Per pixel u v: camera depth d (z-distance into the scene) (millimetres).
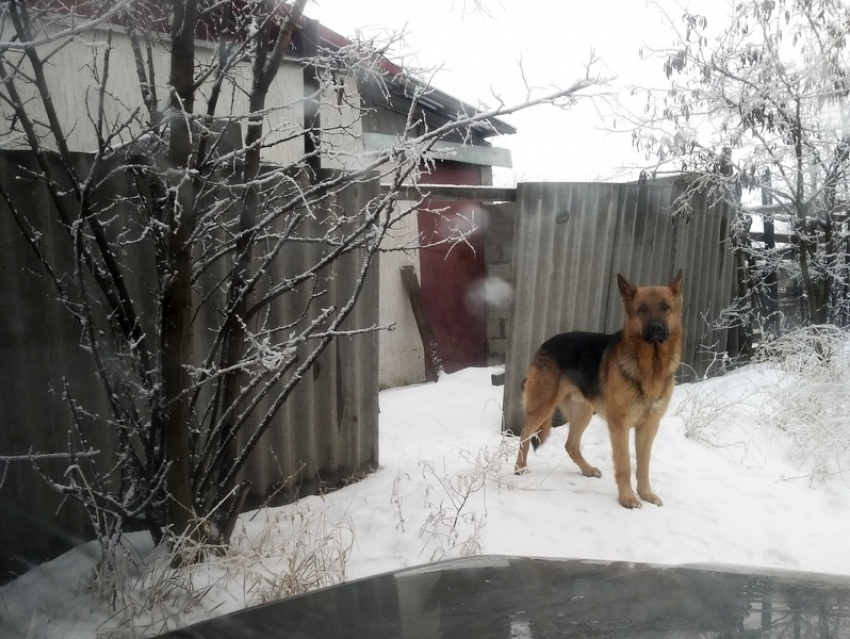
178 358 1606
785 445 2947
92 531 1974
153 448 1662
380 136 4426
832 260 4273
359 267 2588
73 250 1891
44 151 1790
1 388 1780
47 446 1871
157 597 1523
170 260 1570
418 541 1926
